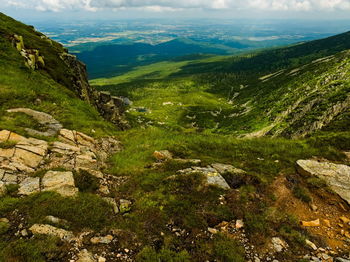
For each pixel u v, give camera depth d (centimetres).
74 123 1964
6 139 1262
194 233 836
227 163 1509
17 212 799
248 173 1236
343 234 857
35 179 1014
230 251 745
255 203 1012
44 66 3400
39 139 1425
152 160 1569
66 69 4022
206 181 1141
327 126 2661
